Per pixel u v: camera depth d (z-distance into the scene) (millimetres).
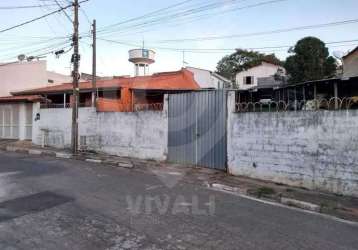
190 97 12727
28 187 8844
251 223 6305
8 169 11695
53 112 19156
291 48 30891
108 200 7633
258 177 10438
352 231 6105
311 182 9148
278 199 8297
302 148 9352
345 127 8508
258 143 10445
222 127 11594
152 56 29031
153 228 5809
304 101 9586
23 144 20078
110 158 14898
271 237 5582
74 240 5223
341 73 27453
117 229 5727
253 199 8352
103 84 21516
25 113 21766
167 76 23672
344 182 8492
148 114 14336
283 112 9820
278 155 9930
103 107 18859
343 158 8531
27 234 5465
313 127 9117
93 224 5961
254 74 43031
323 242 5453
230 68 56500
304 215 7094
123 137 15453
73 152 16312
